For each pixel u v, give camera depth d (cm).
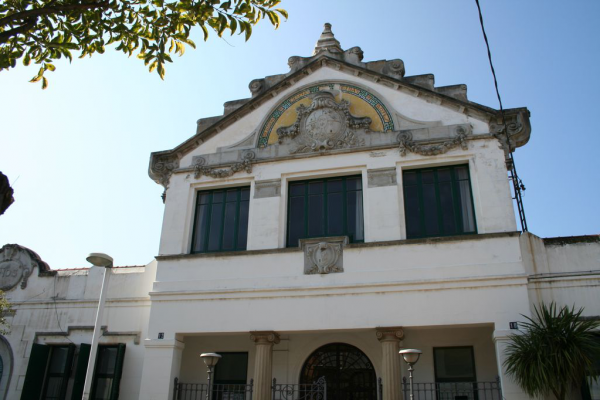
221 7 851
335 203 1630
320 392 1522
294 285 1494
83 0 845
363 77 1738
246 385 1480
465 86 1648
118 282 1808
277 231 1596
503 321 1326
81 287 1839
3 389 1748
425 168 1594
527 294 1339
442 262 1423
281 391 1435
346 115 1675
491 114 1562
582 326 1197
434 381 1491
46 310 1833
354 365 1581
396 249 1466
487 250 1407
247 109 1803
